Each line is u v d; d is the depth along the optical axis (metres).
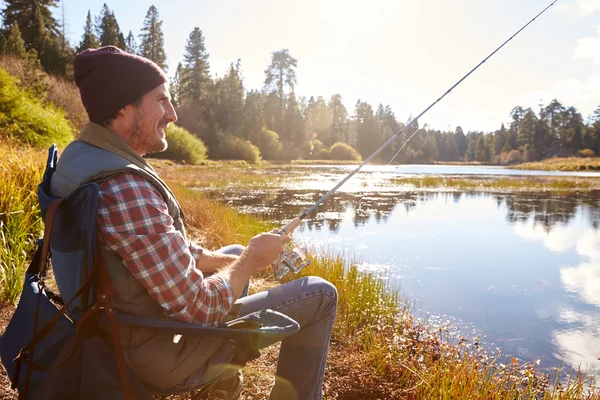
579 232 9.78
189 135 38.97
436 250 7.87
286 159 72.88
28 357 1.29
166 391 1.36
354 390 2.66
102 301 1.21
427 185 23.84
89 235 1.17
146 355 1.28
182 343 1.34
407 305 4.89
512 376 3.08
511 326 4.35
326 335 1.69
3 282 3.44
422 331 3.89
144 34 65.06
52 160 1.44
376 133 104.00
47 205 1.29
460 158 137.12
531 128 99.06
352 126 109.94
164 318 1.28
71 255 1.27
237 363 1.43
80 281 1.23
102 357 1.23
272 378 2.54
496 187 22.97
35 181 5.19
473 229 10.08
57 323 1.27
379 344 3.21
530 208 14.02
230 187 20.66
